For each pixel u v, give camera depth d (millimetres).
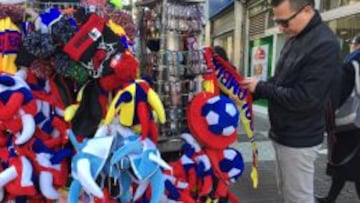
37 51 2053
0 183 2041
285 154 2631
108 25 2209
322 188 4805
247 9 13242
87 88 2164
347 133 3701
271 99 2561
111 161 2057
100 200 2074
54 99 2184
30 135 2066
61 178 2170
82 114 2154
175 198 2348
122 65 2070
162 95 2516
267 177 5160
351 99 3588
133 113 2123
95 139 2068
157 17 2537
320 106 2479
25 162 2098
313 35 2434
